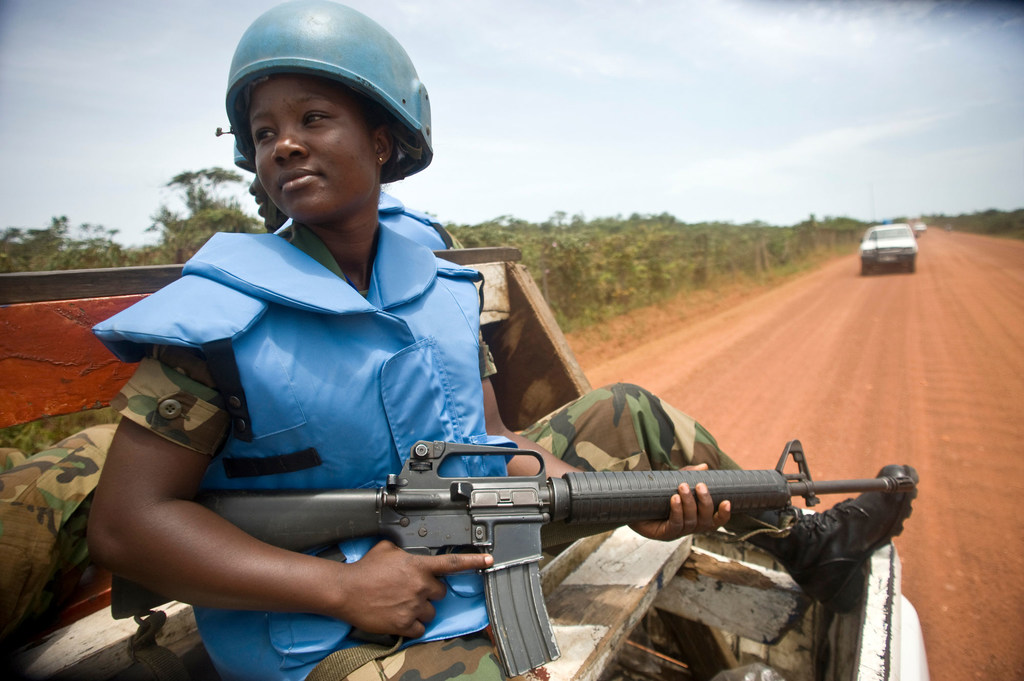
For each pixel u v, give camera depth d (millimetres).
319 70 1084
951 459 5020
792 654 2234
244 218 8133
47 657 1428
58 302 1412
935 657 2832
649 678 2330
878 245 21469
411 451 1173
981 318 11328
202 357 1029
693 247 18797
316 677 1058
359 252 1295
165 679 1260
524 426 2771
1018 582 3324
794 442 1713
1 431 3801
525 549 1243
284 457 1105
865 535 1851
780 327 11969
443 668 1076
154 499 998
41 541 1331
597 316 11336
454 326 1327
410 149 1394
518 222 13391
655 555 1875
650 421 1854
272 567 1031
